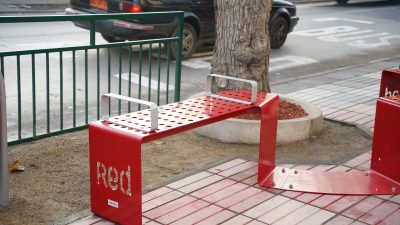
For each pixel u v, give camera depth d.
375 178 4.75
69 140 5.69
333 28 16.47
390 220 4.02
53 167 4.96
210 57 11.41
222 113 4.21
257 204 4.22
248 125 5.67
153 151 5.47
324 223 3.94
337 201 4.32
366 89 8.62
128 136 3.57
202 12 10.98
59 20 5.18
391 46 13.91
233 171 4.89
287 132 5.74
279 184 4.58
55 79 8.61
